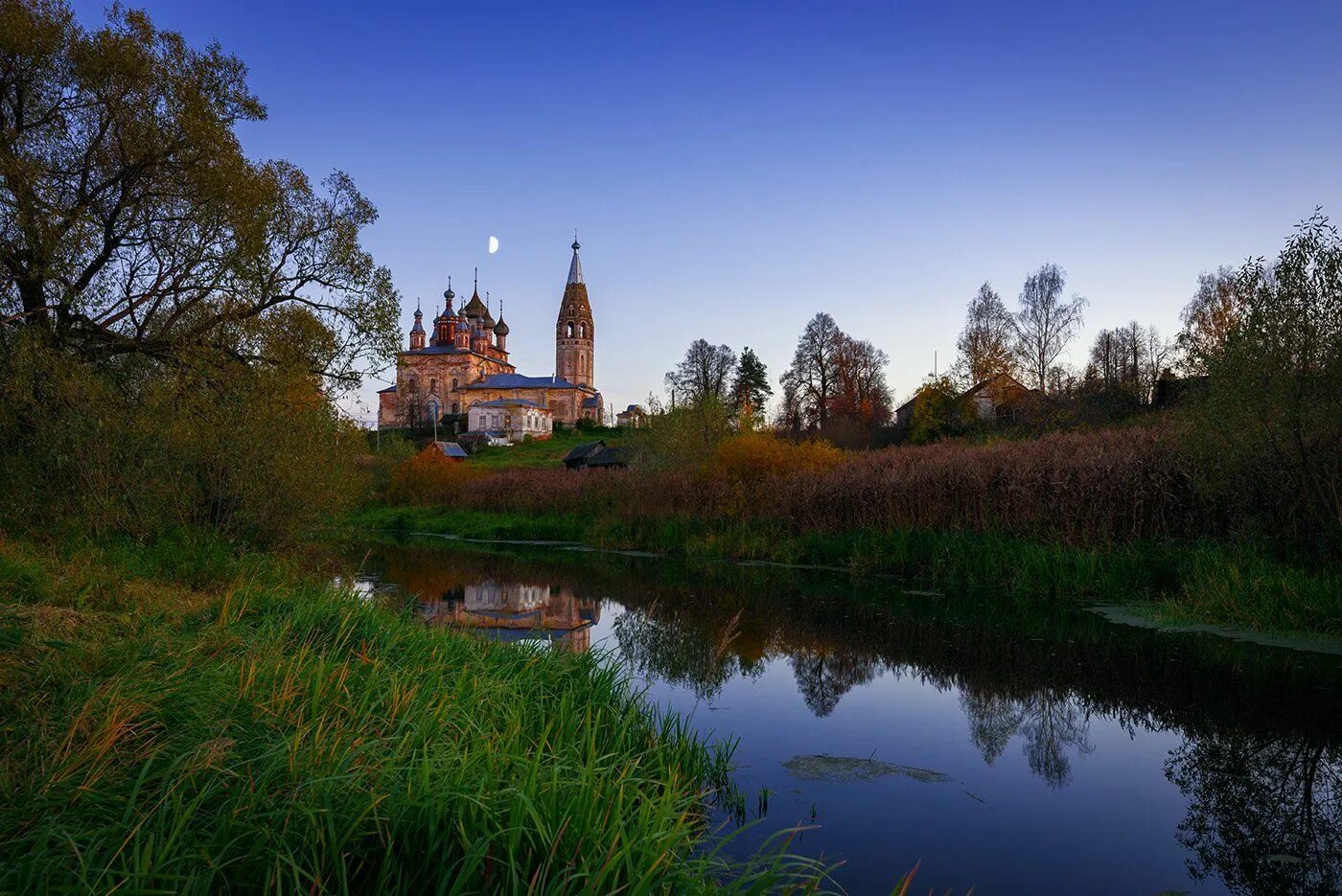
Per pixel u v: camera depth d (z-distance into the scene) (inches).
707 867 155.3
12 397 427.5
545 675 271.7
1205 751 256.4
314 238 588.1
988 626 454.0
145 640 208.7
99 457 429.7
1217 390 448.5
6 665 169.9
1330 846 191.2
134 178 540.4
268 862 118.6
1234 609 422.9
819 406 3034.0
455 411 4439.0
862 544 704.4
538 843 135.3
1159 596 498.0
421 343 4717.0
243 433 490.3
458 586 614.9
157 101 535.5
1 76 511.5
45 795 121.8
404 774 148.8
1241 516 489.7
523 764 158.9
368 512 1481.3
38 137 525.7
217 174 528.7
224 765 143.7
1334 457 421.7
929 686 336.2
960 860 182.5
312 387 549.6
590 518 1109.7
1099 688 328.5
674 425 1165.1
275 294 584.4
